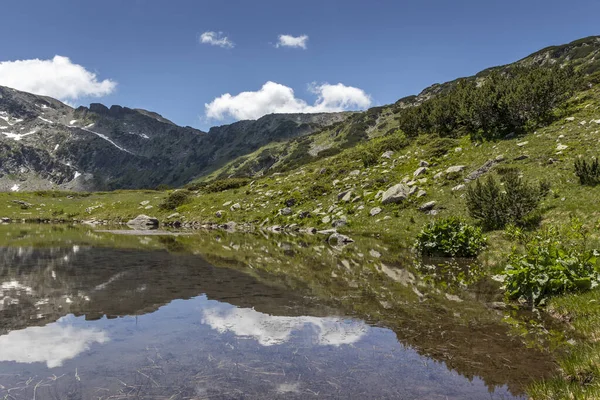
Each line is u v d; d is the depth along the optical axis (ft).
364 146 162.71
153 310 25.84
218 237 86.12
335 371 16.28
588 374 15.74
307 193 120.26
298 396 13.89
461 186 82.28
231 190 164.96
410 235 70.23
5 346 18.76
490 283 35.22
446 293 31.37
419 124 143.84
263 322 23.32
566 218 51.11
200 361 17.10
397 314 25.39
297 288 33.35
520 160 81.66
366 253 56.54
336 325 22.88
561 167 69.62
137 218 142.61
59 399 13.41
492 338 20.77
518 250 43.86
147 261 49.29
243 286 34.06
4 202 189.88
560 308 24.88
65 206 186.29
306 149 495.82
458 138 118.42
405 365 17.04
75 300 28.30
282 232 97.81
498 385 15.28
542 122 101.30
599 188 55.83
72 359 17.16
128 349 18.48
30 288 32.30
